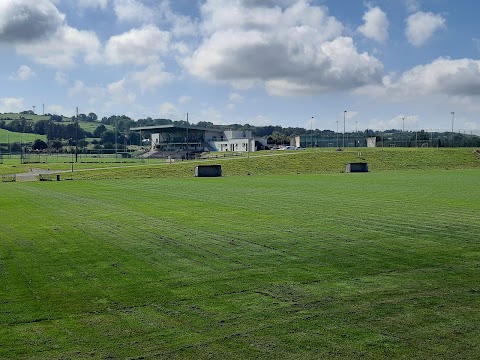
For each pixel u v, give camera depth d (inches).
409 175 2997.0
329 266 686.5
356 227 1019.3
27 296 558.9
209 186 2197.3
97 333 445.4
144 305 522.9
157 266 695.1
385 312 490.3
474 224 1048.2
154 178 2910.9
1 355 400.8
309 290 569.3
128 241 881.5
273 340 422.9
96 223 1095.0
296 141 7519.7
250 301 531.2
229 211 1286.9
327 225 1046.4
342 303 520.4
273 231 976.3
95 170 3351.4
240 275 641.6
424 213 1223.5
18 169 3654.0
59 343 423.8
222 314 490.6
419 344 411.5
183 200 1577.3
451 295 545.0
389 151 4510.3
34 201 1584.6
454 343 412.8
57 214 1253.7
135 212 1280.8
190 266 693.3
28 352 406.0
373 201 1507.1
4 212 1302.9
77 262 722.8
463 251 781.3
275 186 2172.7
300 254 765.9
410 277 624.1
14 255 772.6
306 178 2775.6
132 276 642.2
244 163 3814.0
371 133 7160.4
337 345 410.9
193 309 506.9
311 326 454.3
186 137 7047.2
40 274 655.1
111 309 511.2
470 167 4042.8
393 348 403.5
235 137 7618.1
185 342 421.4
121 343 421.7
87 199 1637.6
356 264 698.2
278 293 558.9
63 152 7455.7
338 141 6771.7
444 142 5915.4
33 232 983.6
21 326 465.1
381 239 885.8
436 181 2418.8
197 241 877.2
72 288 589.3
